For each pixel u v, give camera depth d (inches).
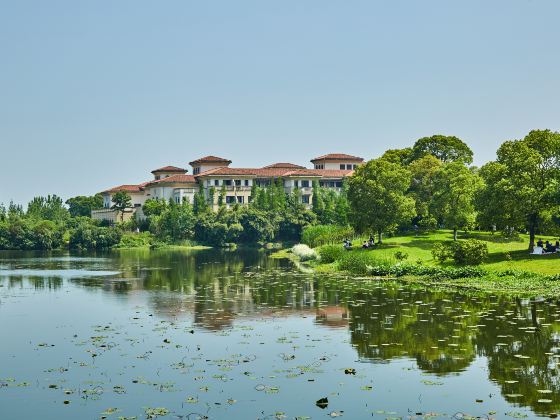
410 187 3826.3
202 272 2768.2
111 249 5369.1
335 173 6584.6
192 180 6589.6
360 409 833.5
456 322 1382.9
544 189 2420.0
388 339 1228.5
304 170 6638.8
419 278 2223.2
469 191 3132.4
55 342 1240.8
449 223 3181.6
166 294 1952.5
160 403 861.2
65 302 1796.3
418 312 1523.1
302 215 5615.2
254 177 6382.9
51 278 2536.9
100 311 1621.6
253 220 5497.1
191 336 1280.8
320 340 1229.1
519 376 972.6
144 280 2418.8
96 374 1003.9
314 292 1946.4
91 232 5521.7
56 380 975.0
